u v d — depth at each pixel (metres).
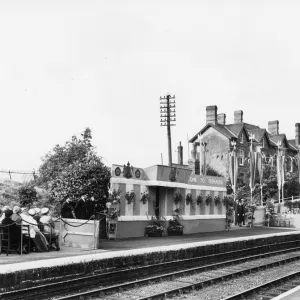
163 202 27.44
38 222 17.28
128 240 22.84
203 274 15.95
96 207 23.02
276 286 13.86
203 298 11.80
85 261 13.60
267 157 65.00
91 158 23.23
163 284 13.71
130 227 24.92
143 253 16.06
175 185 27.70
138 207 25.78
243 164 61.09
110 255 14.65
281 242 28.95
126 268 15.21
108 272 14.27
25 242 16.00
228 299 11.29
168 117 40.22
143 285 13.43
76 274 13.21
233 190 42.25
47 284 11.94
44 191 23.89
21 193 22.97
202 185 31.34
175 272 15.27
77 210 22.89
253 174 43.88
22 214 16.38
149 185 26.44
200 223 30.92
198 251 19.34
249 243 24.25
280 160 48.16
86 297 11.34
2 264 12.80
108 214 23.14
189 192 29.91
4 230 15.34
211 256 19.52
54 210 22.61
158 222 26.47
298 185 55.16
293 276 15.48
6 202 22.56
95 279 13.35
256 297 12.22
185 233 29.11
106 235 23.44
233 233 30.73
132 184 25.34
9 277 11.20
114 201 23.12
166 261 17.23
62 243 18.55
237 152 60.31
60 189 22.25
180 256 18.08
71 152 24.20
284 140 70.81
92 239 17.89
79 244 18.17
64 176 22.45
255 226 40.91
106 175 23.16
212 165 60.16
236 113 65.50
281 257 22.81
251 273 16.55
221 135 59.94
